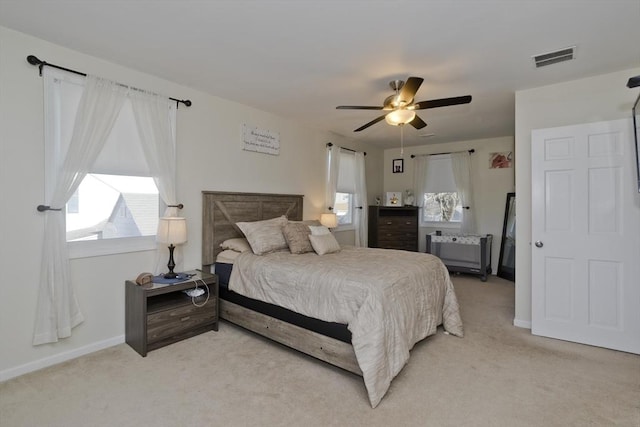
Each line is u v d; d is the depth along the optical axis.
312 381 2.24
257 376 2.30
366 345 2.07
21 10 2.01
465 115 4.25
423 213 6.51
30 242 2.35
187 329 2.90
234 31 2.24
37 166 2.37
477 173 5.86
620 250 2.71
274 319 2.76
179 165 3.25
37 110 2.37
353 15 2.02
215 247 3.51
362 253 3.44
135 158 2.91
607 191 2.75
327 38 2.32
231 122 3.73
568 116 3.06
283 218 3.81
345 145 5.59
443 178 6.26
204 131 3.46
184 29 2.22
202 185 3.45
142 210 3.00
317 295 2.48
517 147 3.32
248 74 2.97
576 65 2.72
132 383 2.19
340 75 2.97
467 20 2.06
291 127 4.54
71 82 2.52
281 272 2.76
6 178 2.25
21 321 2.31
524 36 2.26
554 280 2.98
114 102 2.71
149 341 2.63
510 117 4.34
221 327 3.21
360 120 4.52
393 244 6.12
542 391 2.12
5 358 2.24
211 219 3.48
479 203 5.85
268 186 4.20
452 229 6.20
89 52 2.56
